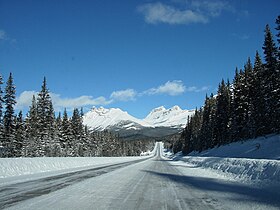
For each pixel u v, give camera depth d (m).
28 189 10.34
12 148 48.94
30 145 52.38
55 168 22.52
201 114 94.38
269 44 40.31
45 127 57.53
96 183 12.81
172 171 23.17
